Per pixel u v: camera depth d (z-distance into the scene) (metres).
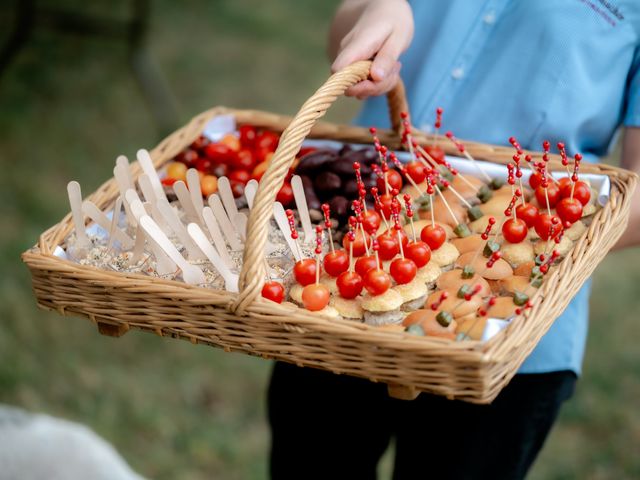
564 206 1.52
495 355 1.21
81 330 2.99
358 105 4.58
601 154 1.82
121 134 4.11
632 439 2.71
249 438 2.66
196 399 2.78
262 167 1.78
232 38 5.10
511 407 1.71
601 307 3.24
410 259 1.46
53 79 4.46
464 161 1.72
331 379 1.81
